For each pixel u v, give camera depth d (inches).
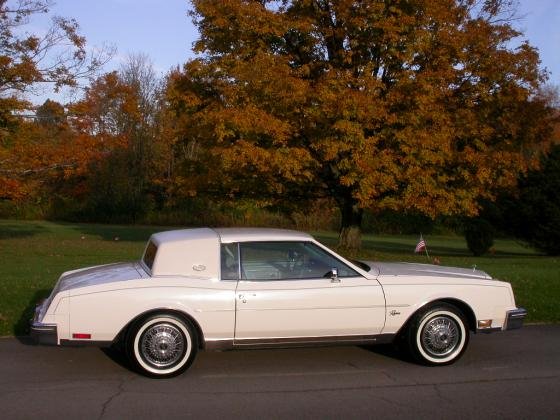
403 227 1798.7
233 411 211.9
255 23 665.6
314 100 633.0
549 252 1027.3
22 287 424.5
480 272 299.7
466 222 1046.4
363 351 294.8
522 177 1002.7
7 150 721.0
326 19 716.7
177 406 217.0
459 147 737.0
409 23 642.2
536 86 709.9
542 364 274.2
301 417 206.4
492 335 330.3
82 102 754.8
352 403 221.0
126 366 267.9
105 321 245.1
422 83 631.8
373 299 262.5
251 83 632.4
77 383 243.6
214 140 709.3
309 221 1695.4
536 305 395.5
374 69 705.0
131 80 1718.8
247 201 797.2
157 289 248.8
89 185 1727.4
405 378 252.1
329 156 632.4
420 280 270.7
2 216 1790.1
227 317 252.1
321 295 258.5
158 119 1743.4
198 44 716.0
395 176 674.8
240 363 273.6
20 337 319.9
